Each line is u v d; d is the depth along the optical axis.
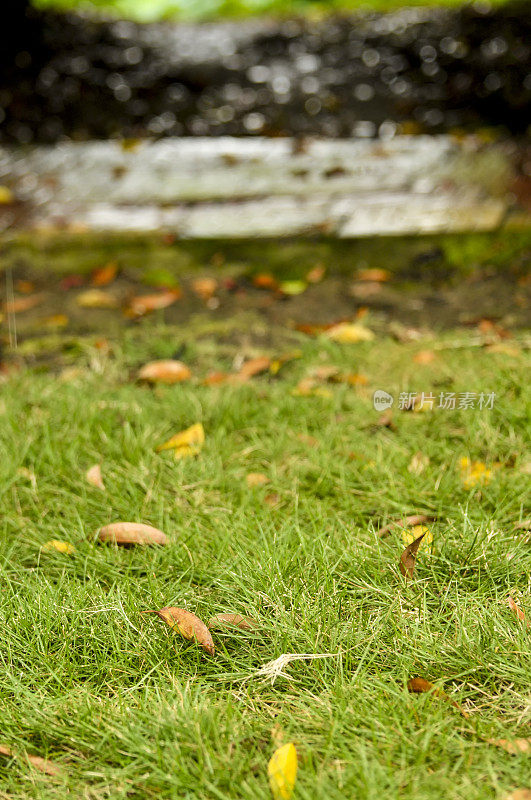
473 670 1.51
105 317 3.50
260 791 1.28
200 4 9.87
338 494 2.14
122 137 6.20
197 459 2.35
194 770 1.34
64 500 2.19
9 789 1.35
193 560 1.87
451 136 5.82
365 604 1.73
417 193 4.72
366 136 6.00
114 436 2.47
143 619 1.70
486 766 1.32
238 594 1.75
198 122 6.44
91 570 1.90
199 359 3.05
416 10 8.98
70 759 1.42
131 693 1.53
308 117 6.45
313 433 2.43
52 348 3.22
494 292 3.50
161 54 7.98
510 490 2.06
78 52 7.82
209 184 5.13
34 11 8.41
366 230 4.21
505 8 8.29
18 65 7.36
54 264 4.08
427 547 1.84
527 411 2.35
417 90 6.79
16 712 1.49
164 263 4.04
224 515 2.06
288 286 3.71
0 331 3.39
